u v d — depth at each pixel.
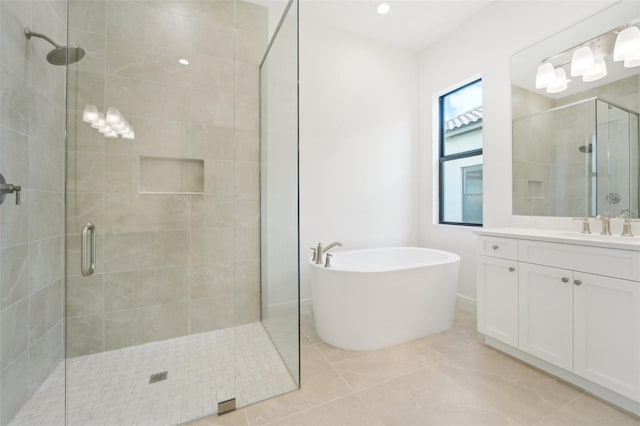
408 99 3.29
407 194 3.29
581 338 1.49
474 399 1.47
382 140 3.13
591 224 1.85
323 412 1.39
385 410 1.40
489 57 2.53
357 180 3.00
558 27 2.04
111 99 1.97
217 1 2.28
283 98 2.00
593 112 1.86
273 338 2.07
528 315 1.75
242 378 1.66
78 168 1.86
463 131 3.04
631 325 1.31
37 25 1.54
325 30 2.83
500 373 1.70
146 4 2.06
